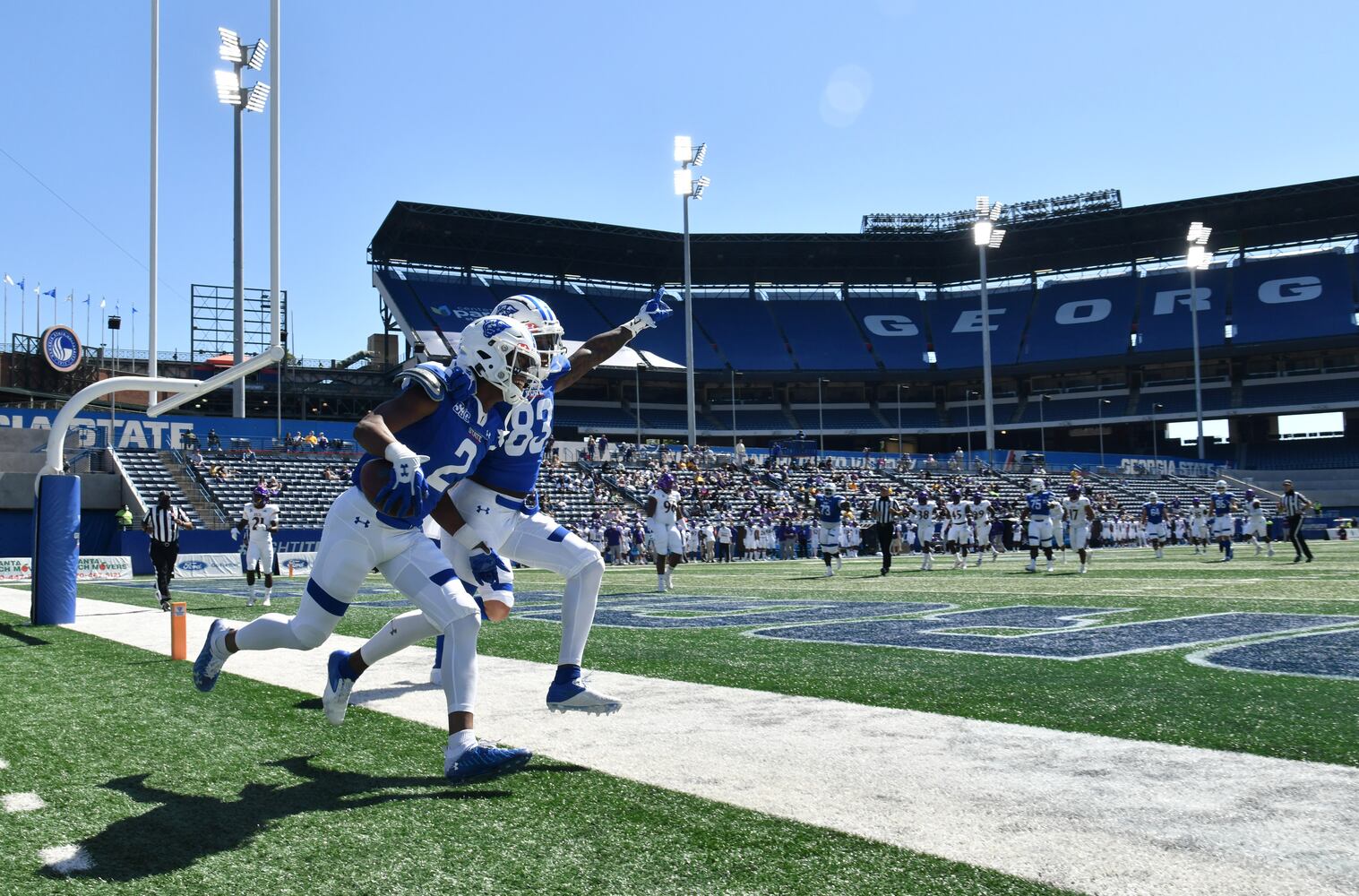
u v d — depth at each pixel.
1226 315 54.06
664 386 59.25
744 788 3.08
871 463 42.59
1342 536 38.84
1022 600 10.66
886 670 5.41
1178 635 6.93
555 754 3.60
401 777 3.34
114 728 4.18
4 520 26.80
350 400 53.19
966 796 2.93
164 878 2.41
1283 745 3.48
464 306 54.59
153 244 14.38
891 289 63.19
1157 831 2.57
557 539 3.94
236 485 28.59
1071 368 54.88
